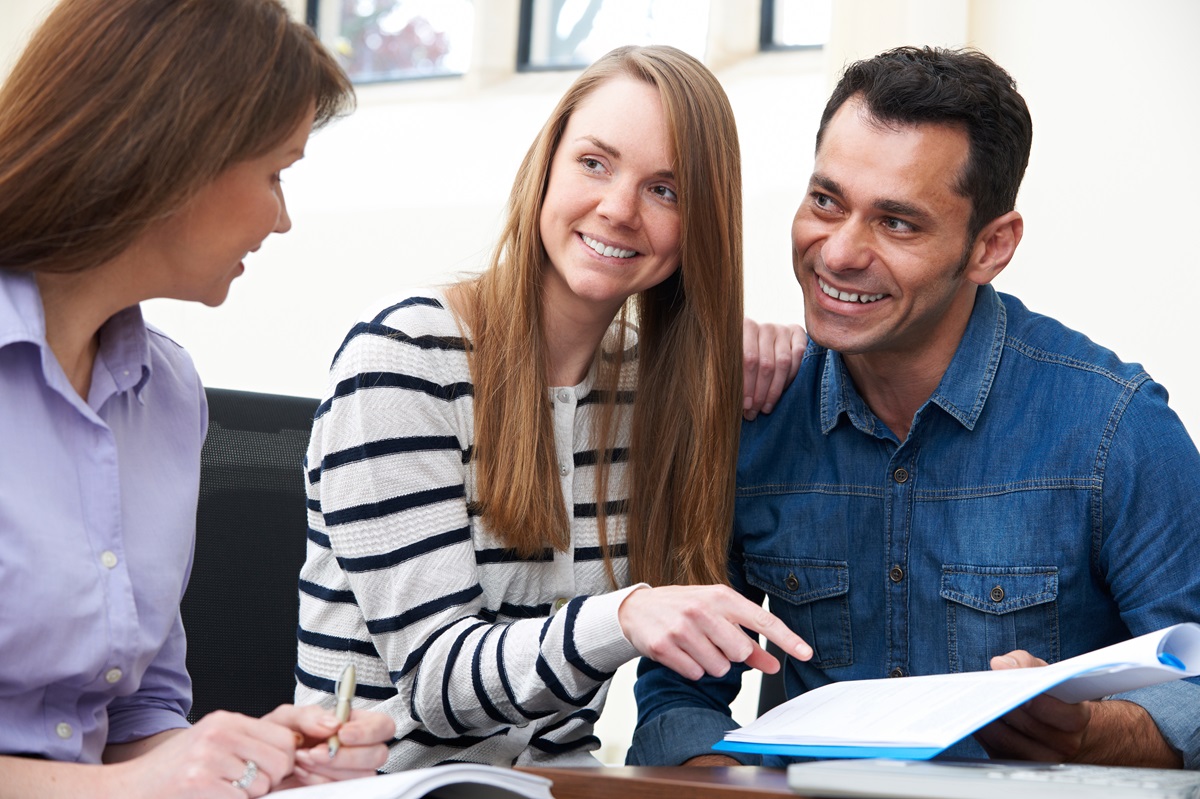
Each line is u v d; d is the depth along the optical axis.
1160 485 1.49
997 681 1.03
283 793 0.89
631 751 1.58
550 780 0.95
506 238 1.49
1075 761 1.25
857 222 1.49
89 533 1.03
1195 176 2.71
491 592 1.44
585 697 1.23
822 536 1.64
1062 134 2.83
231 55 1.00
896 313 1.51
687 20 3.88
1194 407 2.70
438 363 1.43
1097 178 2.79
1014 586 1.54
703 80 1.46
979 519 1.57
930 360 1.60
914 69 1.49
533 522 1.42
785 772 1.07
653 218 1.43
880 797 0.86
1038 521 1.54
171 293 1.08
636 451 1.56
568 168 1.44
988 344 1.60
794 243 1.55
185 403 1.21
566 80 4.10
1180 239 2.72
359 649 1.41
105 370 1.10
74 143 0.96
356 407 1.38
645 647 1.16
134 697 1.21
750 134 3.55
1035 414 1.57
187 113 0.97
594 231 1.42
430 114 4.26
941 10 2.73
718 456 1.54
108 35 0.97
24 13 3.95
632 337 1.61
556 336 1.51
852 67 1.54
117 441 1.12
